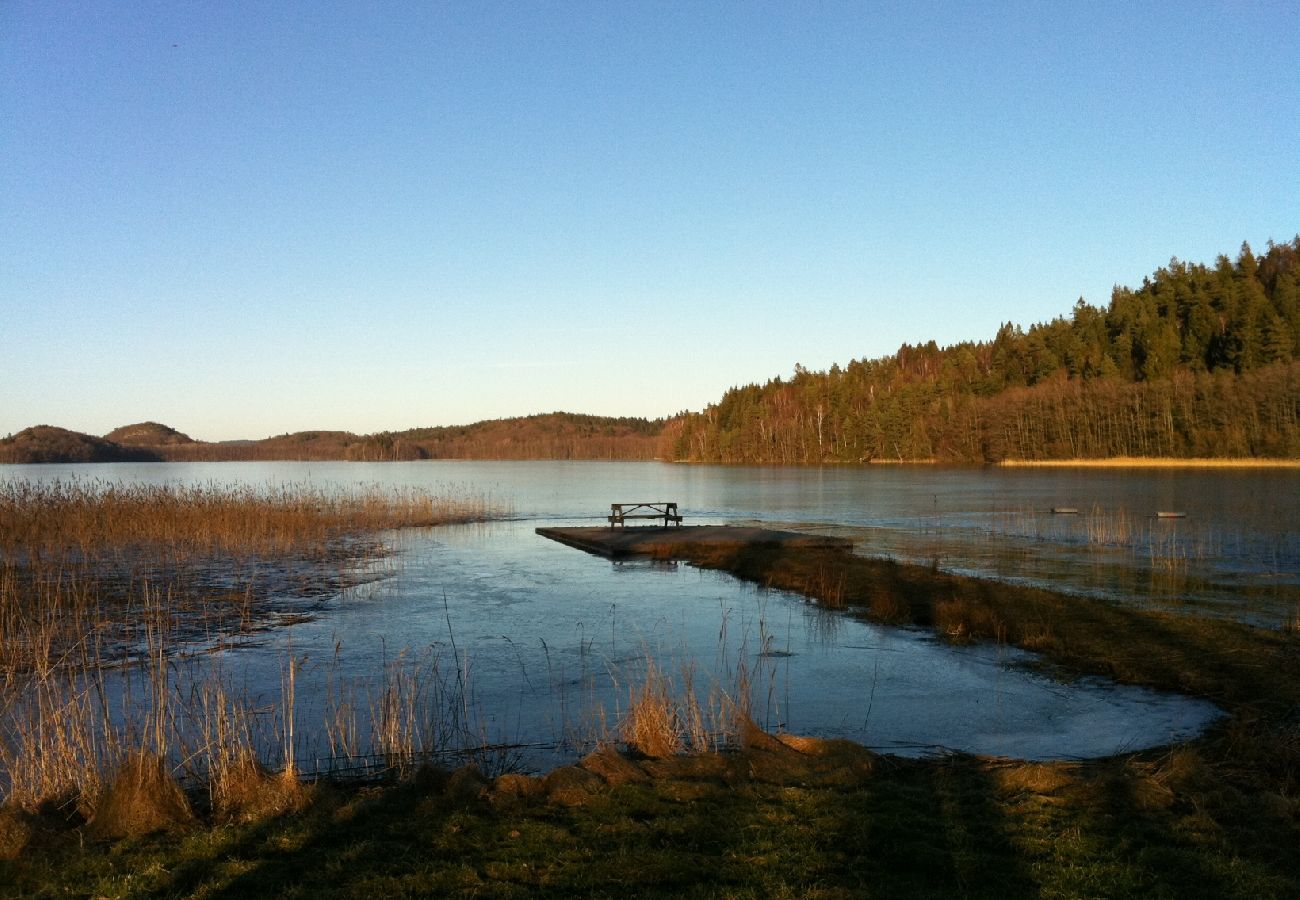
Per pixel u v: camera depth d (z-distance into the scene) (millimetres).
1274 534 29953
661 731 8992
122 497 31953
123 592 20359
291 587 21391
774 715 10664
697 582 21656
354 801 7305
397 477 99312
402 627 16531
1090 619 15203
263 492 47031
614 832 6598
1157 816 6918
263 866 6020
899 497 54500
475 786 7504
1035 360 110250
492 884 5695
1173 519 35219
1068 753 9195
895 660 13375
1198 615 16062
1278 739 8805
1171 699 11055
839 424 126625
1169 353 98812
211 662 13820
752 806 7168
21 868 5957
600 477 99625
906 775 8273
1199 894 5570
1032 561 24062
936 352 163625
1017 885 5711
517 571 23953
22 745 8297
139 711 10922
